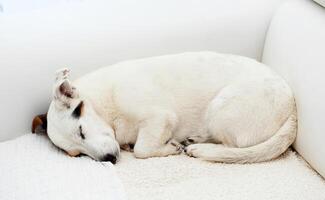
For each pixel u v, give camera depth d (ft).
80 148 4.02
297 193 3.60
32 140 4.19
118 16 4.36
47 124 4.08
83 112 4.00
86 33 4.26
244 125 3.95
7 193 3.69
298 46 4.02
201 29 4.45
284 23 4.27
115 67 4.24
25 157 4.00
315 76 3.78
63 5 4.47
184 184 3.72
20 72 4.11
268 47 4.47
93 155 3.98
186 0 4.50
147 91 4.12
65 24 4.27
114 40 4.31
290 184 3.67
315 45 3.85
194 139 4.25
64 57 4.22
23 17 4.31
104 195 3.60
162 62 4.21
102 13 4.37
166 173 3.85
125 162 4.02
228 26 4.50
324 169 3.69
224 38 4.52
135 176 3.83
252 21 4.53
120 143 4.26
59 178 3.77
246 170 3.83
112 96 4.16
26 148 4.10
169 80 4.17
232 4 4.53
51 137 4.03
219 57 4.22
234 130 3.98
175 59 4.23
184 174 3.84
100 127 4.04
